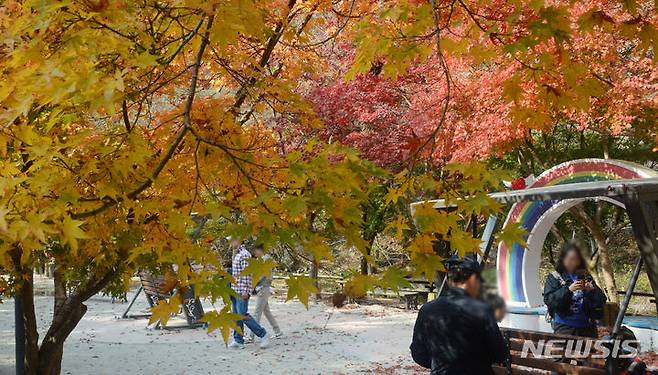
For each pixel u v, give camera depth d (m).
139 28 2.73
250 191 3.13
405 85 12.46
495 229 8.14
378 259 15.80
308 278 2.65
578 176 9.02
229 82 4.32
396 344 10.26
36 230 2.27
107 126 3.65
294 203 2.55
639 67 8.32
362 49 3.47
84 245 3.58
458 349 3.64
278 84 3.76
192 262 3.45
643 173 8.20
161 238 3.16
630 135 11.51
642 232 5.28
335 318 13.05
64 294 5.59
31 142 2.70
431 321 3.76
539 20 3.26
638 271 5.47
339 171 2.69
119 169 2.82
